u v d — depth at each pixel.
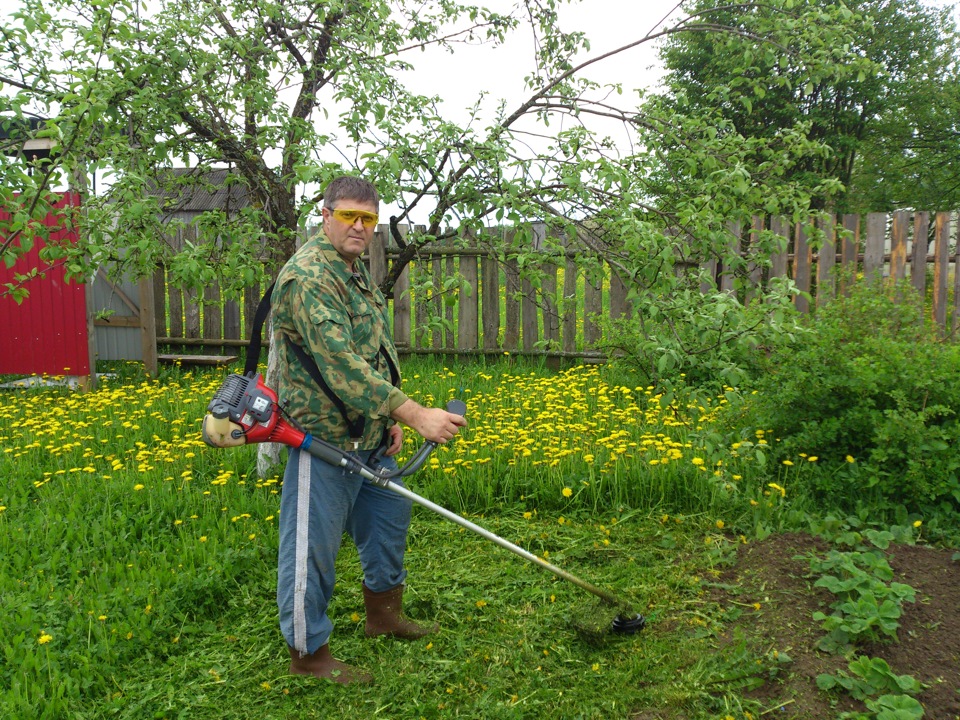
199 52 4.65
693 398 3.85
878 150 19.59
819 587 3.29
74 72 3.68
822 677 2.72
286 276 2.70
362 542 3.20
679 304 3.67
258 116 4.98
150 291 8.73
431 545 4.18
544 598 3.56
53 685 2.87
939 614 3.02
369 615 3.30
